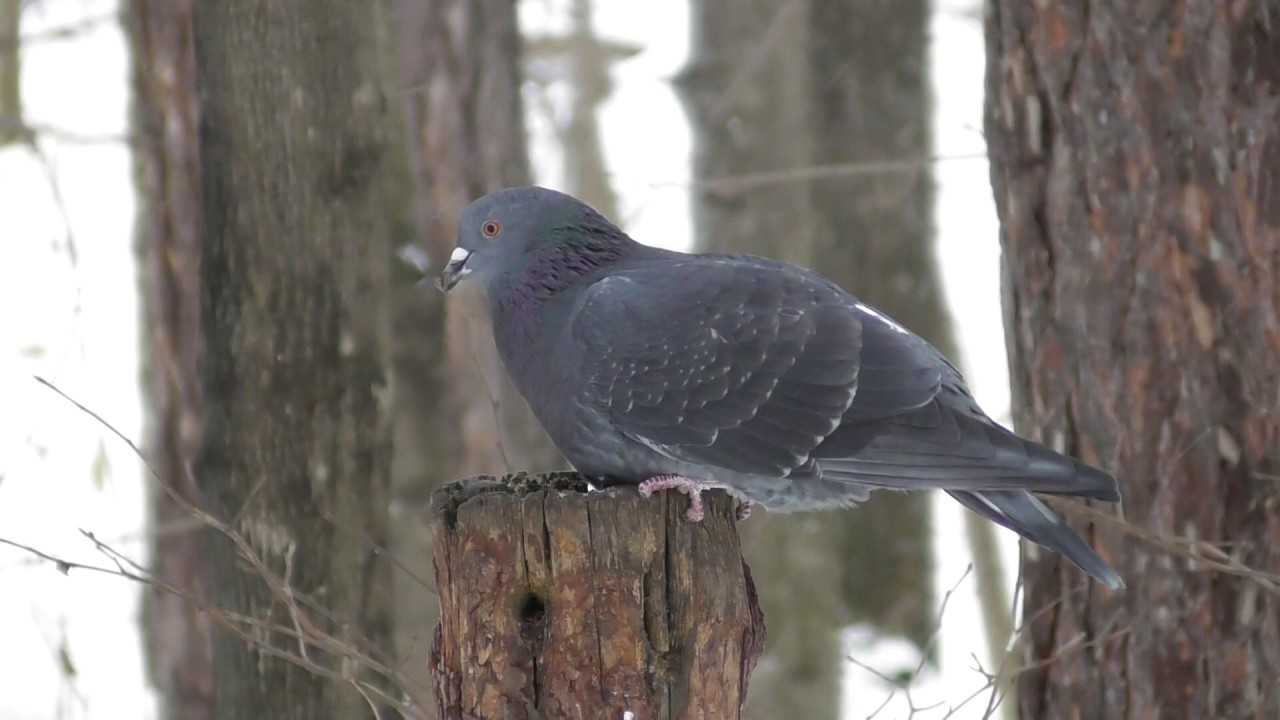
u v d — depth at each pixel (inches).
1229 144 366.9
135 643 741.9
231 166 437.4
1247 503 371.2
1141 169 372.2
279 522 438.6
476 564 282.7
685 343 350.0
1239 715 373.4
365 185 447.8
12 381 816.3
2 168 1022.4
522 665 282.0
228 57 435.8
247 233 437.1
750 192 820.6
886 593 936.3
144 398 655.8
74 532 729.6
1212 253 369.4
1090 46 374.6
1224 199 368.2
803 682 775.1
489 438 585.0
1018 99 387.5
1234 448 371.2
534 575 281.4
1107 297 378.3
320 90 438.0
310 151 437.4
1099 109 374.9
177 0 506.6
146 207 539.8
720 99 830.5
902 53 937.5
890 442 335.0
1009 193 394.3
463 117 581.9
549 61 1043.9
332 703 436.8
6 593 745.0
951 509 1072.8
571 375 360.5
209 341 444.8
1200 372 371.9
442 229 581.9
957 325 1037.2
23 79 1105.4
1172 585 375.9
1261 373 369.7
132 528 740.0
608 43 1067.9
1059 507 363.3
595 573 279.4
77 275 635.5
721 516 292.5
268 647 354.6
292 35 434.9
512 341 379.6
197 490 436.1
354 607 444.8
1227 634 372.8
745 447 345.4
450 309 580.1
